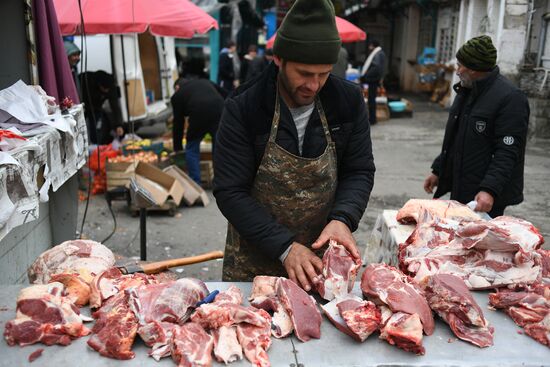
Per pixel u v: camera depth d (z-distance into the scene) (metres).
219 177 2.16
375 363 1.65
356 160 2.31
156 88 13.15
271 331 1.78
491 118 3.56
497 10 12.52
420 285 2.01
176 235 5.80
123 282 2.00
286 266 2.03
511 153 3.49
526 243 2.15
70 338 1.73
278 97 2.13
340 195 2.25
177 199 6.42
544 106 10.59
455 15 17.14
